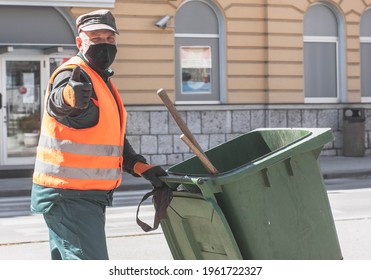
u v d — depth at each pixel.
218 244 5.07
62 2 19.00
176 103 21.12
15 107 19.69
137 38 20.48
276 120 22.11
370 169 19.92
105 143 4.94
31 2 18.75
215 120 21.39
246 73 21.84
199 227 5.14
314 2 22.73
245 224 4.92
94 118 4.89
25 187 17.23
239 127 21.72
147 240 10.49
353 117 22.72
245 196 4.93
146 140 20.61
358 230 10.98
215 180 4.84
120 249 9.82
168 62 20.86
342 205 13.93
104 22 5.08
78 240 4.87
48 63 19.91
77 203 4.91
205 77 21.66
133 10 20.41
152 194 5.28
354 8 23.20
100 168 4.94
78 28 5.19
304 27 22.78
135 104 20.48
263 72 22.05
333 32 23.23
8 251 9.91
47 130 4.96
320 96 23.16
